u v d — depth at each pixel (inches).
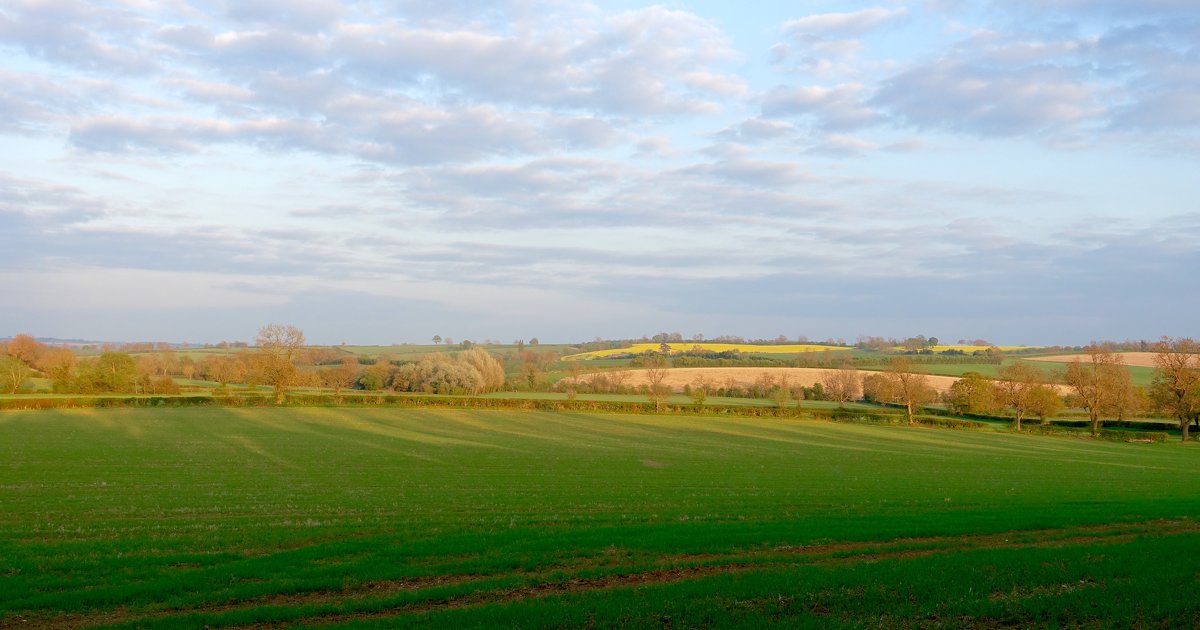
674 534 1045.2
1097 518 1253.1
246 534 1032.8
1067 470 2476.6
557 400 4785.9
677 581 793.6
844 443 3489.2
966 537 1074.7
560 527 1127.0
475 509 1347.2
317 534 1039.0
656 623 628.1
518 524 1167.6
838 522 1181.1
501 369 6097.4
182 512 1274.6
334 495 1551.4
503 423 4008.4
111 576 780.0
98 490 1579.7
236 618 642.8
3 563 823.1
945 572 781.3
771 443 3405.5
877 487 1825.8
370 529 1088.8
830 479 2022.6
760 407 4842.5
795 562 898.7
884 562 847.7
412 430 3590.1
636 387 6023.6
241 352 5969.5
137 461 2212.1
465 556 898.1
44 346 6122.1
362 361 7278.5
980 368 6747.1
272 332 4562.0
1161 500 1584.6
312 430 3447.3
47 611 663.8
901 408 5511.8
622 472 2133.4
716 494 1619.1
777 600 690.2
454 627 609.6
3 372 4687.5
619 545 967.0
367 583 778.8
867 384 5999.0
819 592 711.1
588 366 7214.6
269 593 730.2
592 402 4739.2
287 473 1996.8
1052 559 855.1
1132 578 751.7
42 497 1451.8
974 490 1779.0
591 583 790.5
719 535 1035.3
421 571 822.5
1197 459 3112.7
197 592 727.7
